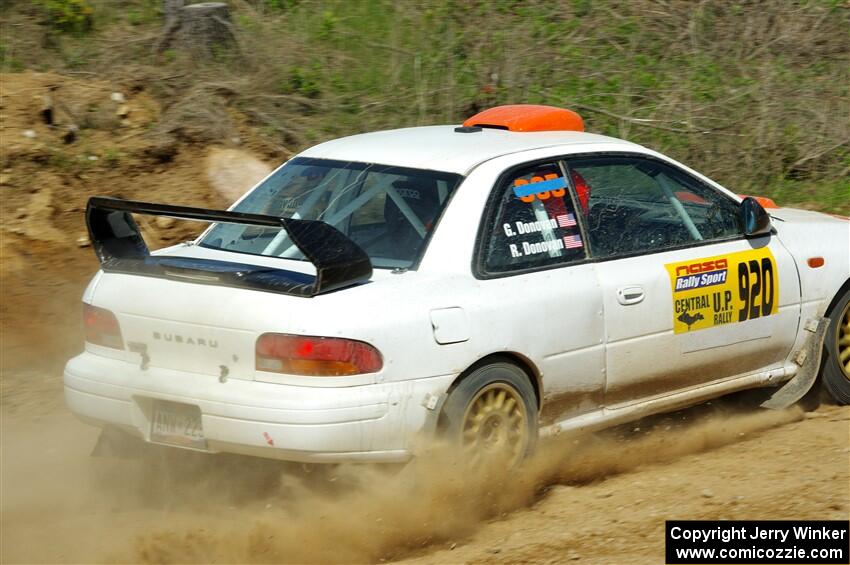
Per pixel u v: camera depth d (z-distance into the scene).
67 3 27.88
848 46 31.73
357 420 11.70
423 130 15.59
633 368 14.35
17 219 21.72
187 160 24.39
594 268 14.02
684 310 14.80
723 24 32.16
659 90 29.44
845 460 14.05
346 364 11.69
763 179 27.52
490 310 12.79
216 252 13.88
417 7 31.36
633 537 11.85
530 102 28.38
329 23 29.77
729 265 15.34
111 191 23.11
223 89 26.20
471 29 30.61
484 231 13.20
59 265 21.20
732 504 12.64
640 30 31.86
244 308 11.94
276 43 28.34
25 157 22.64
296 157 15.10
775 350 16.12
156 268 12.69
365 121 26.78
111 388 12.62
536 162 14.09
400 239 13.17
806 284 16.28
